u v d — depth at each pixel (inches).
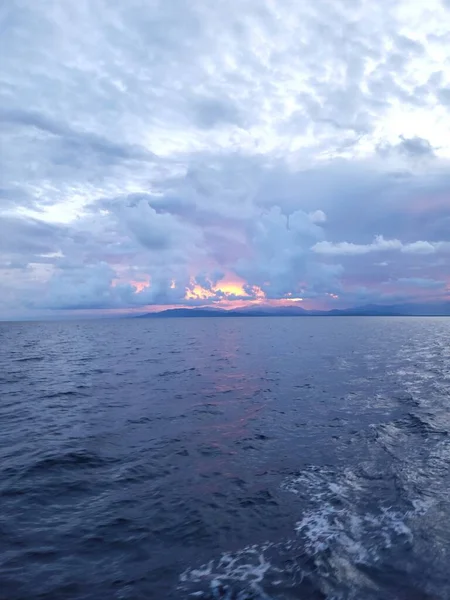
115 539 251.6
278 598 195.0
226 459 389.4
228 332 3243.1
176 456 398.6
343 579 208.2
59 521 274.2
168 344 1996.8
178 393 720.3
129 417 551.2
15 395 711.7
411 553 229.8
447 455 386.6
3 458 393.4
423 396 661.9
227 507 292.2
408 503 290.8
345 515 276.4
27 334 3129.9
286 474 350.0
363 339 2234.3
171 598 196.2
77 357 1387.8
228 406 612.4
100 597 197.6
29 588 204.5
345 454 395.5
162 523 270.7
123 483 336.2
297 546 240.4
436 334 2711.6
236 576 213.0
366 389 735.7
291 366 1090.7
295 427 494.3
